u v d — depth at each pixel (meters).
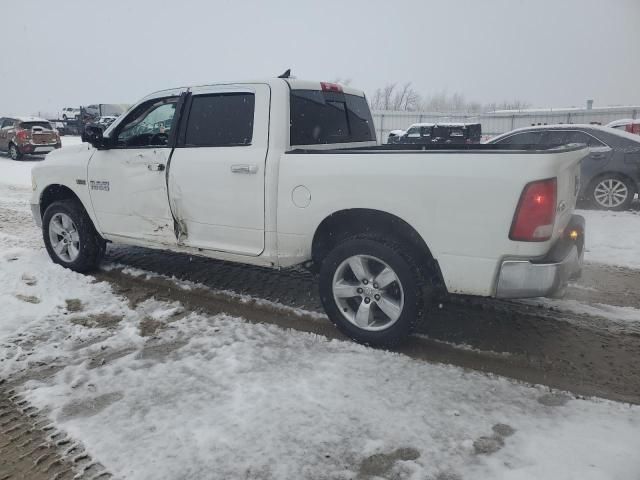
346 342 3.76
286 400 2.95
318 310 4.40
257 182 3.93
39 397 3.04
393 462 2.45
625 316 4.29
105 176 4.88
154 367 3.36
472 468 2.40
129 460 2.48
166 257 5.95
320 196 3.69
